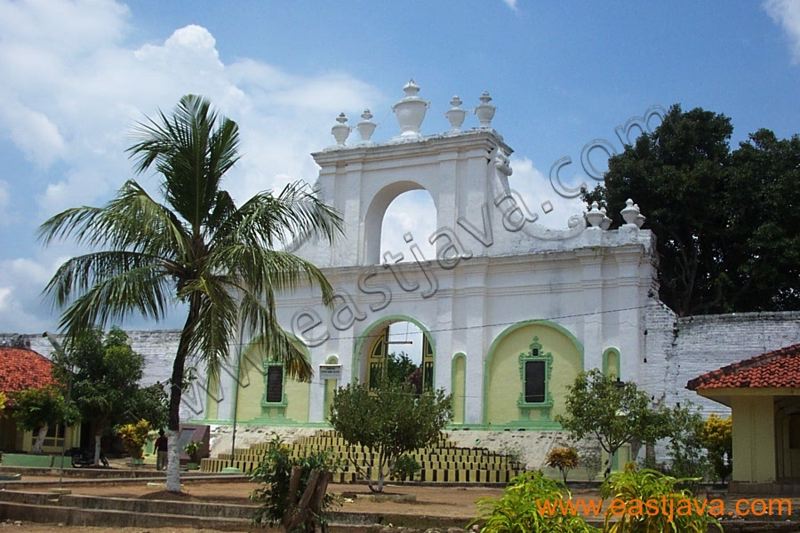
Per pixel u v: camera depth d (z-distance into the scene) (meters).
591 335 28.83
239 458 29.45
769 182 35.62
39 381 31.94
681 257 38.06
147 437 31.19
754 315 27.00
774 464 19.23
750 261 34.94
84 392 30.16
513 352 30.25
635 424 24.08
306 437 31.22
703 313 37.31
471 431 29.84
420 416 21.16
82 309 17.89
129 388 31.55
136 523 14.76
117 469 27.78
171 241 18.23
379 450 21.36
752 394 18.80
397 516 13.77
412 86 33.91
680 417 24.42
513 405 29.84
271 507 12.23
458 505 17.66
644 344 28.27
